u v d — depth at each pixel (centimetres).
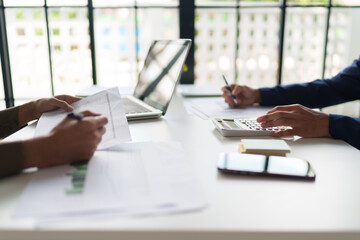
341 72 131
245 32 337
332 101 128
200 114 110
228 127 86
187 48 104
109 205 46
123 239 41
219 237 41
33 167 59
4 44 167
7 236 40
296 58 285
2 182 55
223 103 130
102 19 187
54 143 59
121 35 206
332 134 82
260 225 42
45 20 172
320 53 192
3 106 175
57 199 47
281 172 57
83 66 179
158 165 60
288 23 179
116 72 187
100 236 40
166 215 44
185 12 175
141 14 177
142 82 136
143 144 73
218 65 264
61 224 41
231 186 54
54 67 181
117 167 59
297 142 80
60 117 85
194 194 50
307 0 178
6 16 168
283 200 49
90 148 62
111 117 82
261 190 52
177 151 69
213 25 296
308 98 127
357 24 214
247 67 343
